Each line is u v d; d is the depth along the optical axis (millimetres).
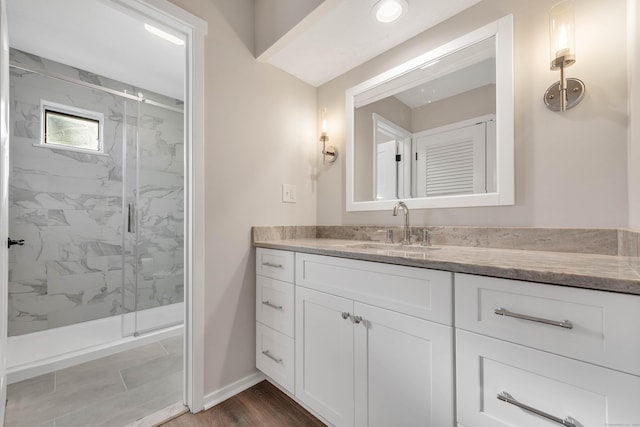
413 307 910
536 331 677
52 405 1391
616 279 572
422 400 883
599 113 1002
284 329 1425
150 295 2564
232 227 1533
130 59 2096
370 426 1031
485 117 1291
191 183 1382
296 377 1351
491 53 1275
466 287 791
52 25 1706
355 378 1087
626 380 563
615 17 979
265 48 1594
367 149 1760
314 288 1266
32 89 2055
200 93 1397
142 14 1260
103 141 2359
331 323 1188
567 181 1063
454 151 1391
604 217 985
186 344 1400
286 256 1422
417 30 1493
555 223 1087
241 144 1585
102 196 2354
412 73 1557
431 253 1061
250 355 1601
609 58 987
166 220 2686
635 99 885
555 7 1034
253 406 1409
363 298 1062
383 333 994
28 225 2043
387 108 1662
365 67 1774
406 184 1575
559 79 1085
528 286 689
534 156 1140
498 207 1243
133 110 2502
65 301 2174
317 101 2059
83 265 2254
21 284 2012
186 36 1408
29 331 2029
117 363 1805
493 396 742
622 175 954
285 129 1836
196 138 1382
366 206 1750
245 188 1599
